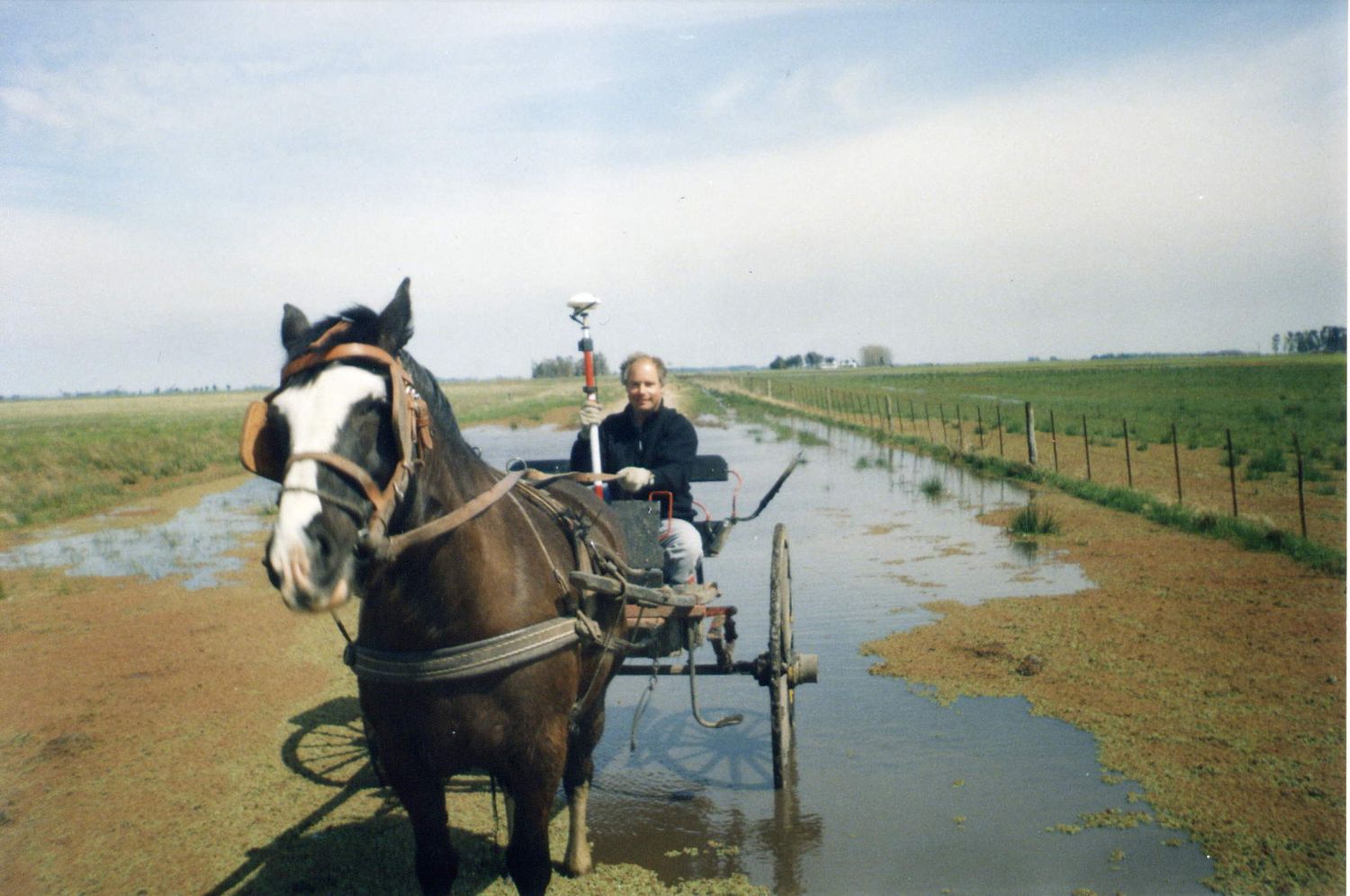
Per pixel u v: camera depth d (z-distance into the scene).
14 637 8.69
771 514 15.19
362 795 5.20
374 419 2.63
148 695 6.95
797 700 6.50
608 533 4.22
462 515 3.01
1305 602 8.26
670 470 5.11
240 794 5.20
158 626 9.05
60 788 5.29
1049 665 6.86
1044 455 22.14
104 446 30.27
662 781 5.36
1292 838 4.27
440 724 3.04
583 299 4.98
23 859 4.47
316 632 8.75
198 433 37.75
